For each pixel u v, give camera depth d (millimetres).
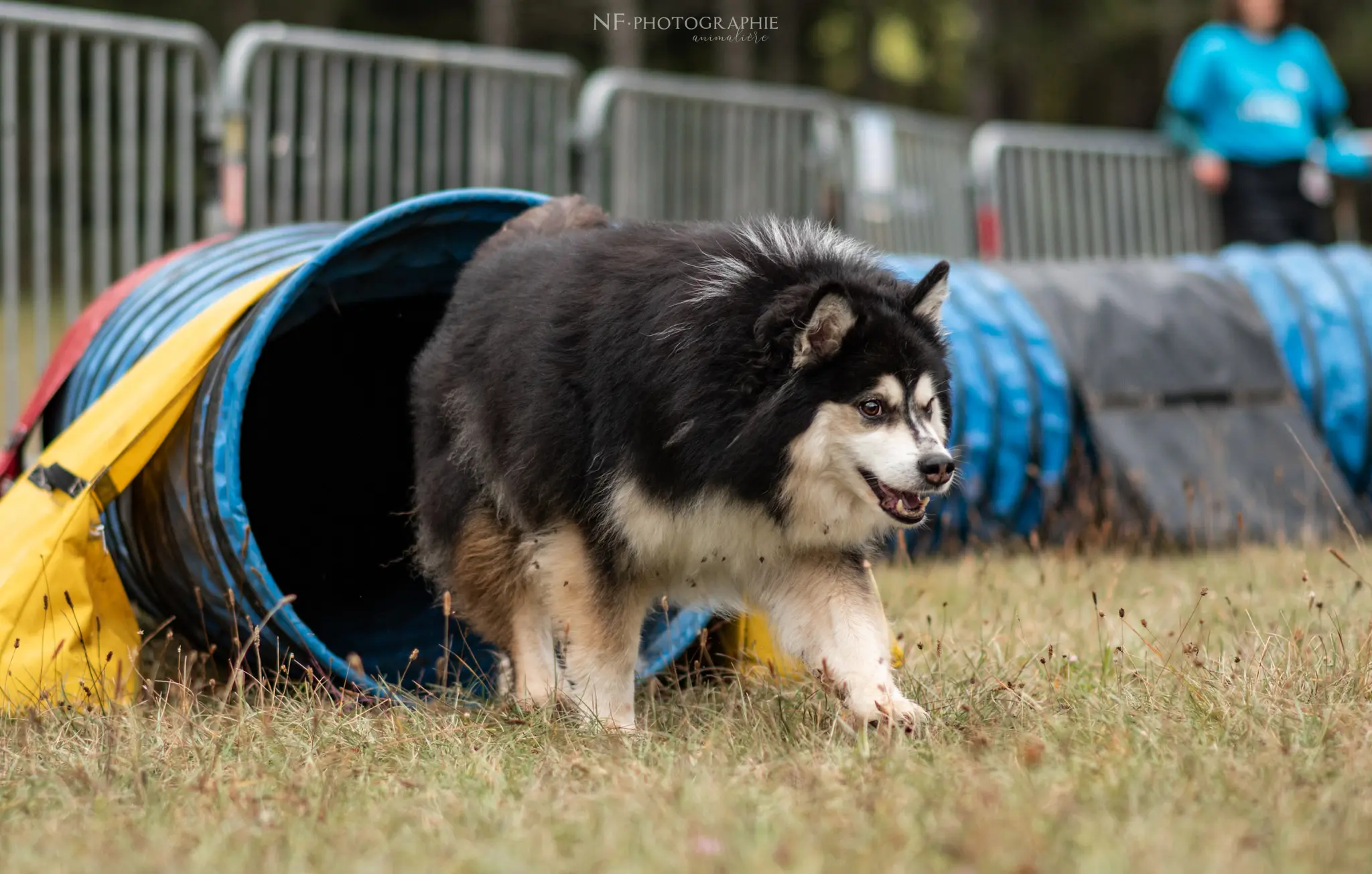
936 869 3031
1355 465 9242
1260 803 3453
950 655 5367
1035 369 8602
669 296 4566
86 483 5129
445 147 10219
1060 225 14195
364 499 7062
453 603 5340
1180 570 7359
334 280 5742
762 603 5012
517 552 5086
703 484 4559
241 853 3275
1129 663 5102
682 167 11266
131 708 4621
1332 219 20922
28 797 3891
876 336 4523
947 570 7609
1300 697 4508
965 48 32250
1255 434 8836
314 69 9453
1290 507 8594
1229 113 12344
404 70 9828
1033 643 5625
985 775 3721
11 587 4949
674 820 3377
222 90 9195
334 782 3920
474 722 4746
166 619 5953
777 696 4715
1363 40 31422
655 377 4520
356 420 7129
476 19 30281
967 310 8664
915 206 13492
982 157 13883
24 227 16672
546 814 3529
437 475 5215
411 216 5590
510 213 5930
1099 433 8414
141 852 3277
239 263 6277
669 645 5547
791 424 4516
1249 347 9109
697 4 27750
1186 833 3193
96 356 6371
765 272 4605
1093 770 3799
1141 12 32594
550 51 29016
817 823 3367
